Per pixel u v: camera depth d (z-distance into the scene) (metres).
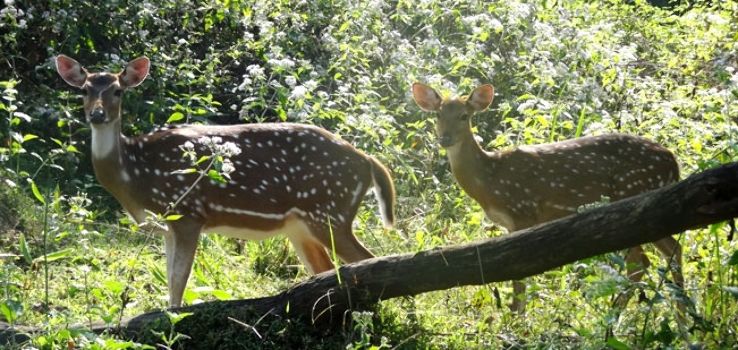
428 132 13.48
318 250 10.32
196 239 9.84
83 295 9.71
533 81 14.27
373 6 14.82
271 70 14.08
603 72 14.29
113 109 9.87
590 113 13.12
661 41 17.44
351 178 10.16
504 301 9.61
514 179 10.77
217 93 13.95
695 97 13.51
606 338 8.05
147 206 9.98
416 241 11.02
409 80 13.82
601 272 8.27
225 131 10.13
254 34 14.90
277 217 10.06
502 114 14.05
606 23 16.66
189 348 8.39
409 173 12.48
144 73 10.28
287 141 10.10
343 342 8.47
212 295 9.96
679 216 7.54
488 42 15.12
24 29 13.33
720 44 14.83
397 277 8.41
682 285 9.46
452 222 11.73
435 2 15.23
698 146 11.33
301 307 8.61
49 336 7.88
